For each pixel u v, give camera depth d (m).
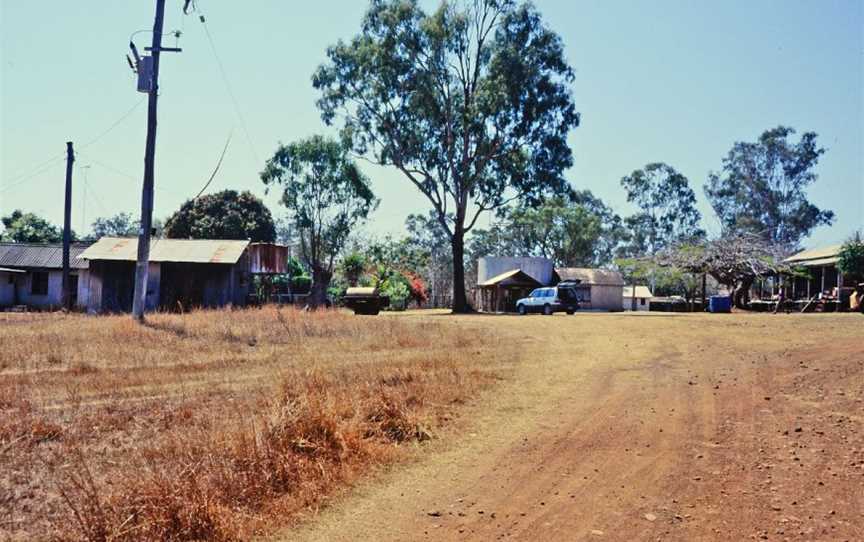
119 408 9.53
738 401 10.01
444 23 41.59
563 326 24.42
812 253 43.09
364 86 43.69
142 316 20.41
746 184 67.31
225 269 32.41
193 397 10.19
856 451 7.42
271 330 18.73
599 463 7.36
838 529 5.45
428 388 11.06
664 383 11.70
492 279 56.03
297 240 70.44
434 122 42.81
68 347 14.71
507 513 6.02
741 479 6.70
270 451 6.93
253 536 5.60
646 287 69.62
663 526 5.62
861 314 28.89
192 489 5.89
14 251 40.50
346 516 6.04
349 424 8.20
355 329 20.19
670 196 73.44
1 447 7.51
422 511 6.13
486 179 43.09
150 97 21.45
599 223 75.00
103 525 5.31
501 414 9.89
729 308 38.16
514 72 40.50
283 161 50.50
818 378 11.35
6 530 5.54
